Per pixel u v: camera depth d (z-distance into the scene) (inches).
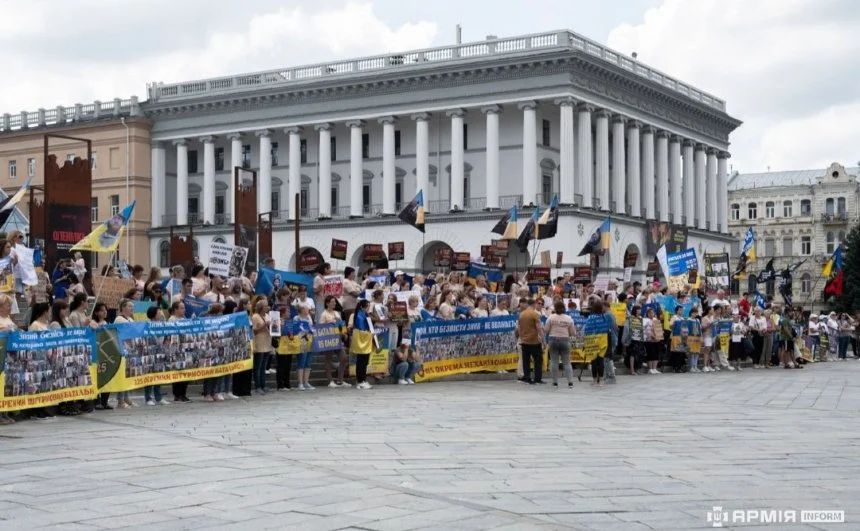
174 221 3454.7
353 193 3073.3
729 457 549.3
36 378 712.4
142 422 701.9
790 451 575.5
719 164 3754.9
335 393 955.3
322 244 3120.1
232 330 887.7
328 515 386.0
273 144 3346.5
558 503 413.7
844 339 2063.2
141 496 424.8
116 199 3408.0
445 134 3021.7
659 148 3294.8
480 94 2861.7
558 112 2967.5
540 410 802.8
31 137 3528.5
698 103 3425.2
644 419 743.7
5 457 535.5
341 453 551.5
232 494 428.1
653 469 504.1
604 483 462.0
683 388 1070.4
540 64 2763.3
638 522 379.9
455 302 1199.6
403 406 824.9
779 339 1598.2
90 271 1267.2
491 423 705.6
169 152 3467.0
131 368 801.6
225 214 3390.7
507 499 421.4
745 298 1663.4
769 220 5068.9
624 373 1350.9
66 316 765.3
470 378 1168.2
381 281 1240.2
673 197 3366.1
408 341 1088.8
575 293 1461.6
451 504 408.5
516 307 1290.6
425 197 2962.6
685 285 1513.3
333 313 1018.1
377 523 372.2
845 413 813.9
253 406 821.2
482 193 2955.2
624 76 2965.1
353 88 3041.3
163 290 1010.1
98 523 374.9
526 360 1113.4
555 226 1915.6
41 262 1167.0
